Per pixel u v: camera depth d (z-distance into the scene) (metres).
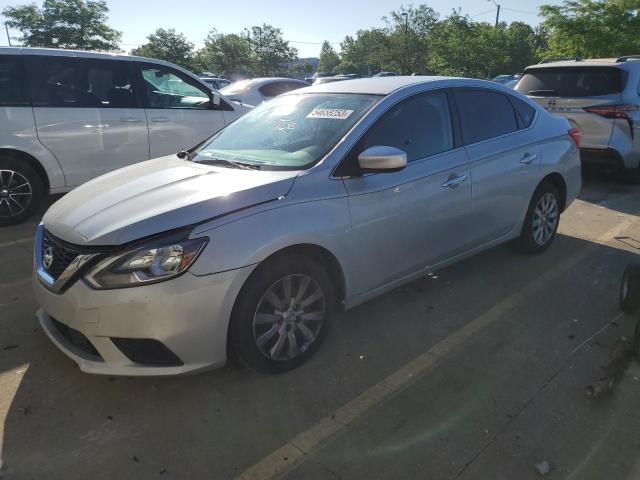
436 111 3.84
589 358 3.21
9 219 5.76
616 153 7.09
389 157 3.06
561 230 5.71
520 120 4.55
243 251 2.67
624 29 22.80
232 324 2.77
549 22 24.31
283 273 2.87
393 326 3.62
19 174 5.73
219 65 55.78
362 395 2.88
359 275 3.29
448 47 38.44
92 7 36.81
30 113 5.68
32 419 2.68
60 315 2.71
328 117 3.54
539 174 4.59
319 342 3.20
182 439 2.56
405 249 3.54
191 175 3.21
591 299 4.02
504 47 38.94
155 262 2.54
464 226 3.95
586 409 2.75
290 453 2.47
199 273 2.57
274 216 2.82
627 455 2.43
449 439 2.54
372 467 2.38
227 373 3.07
